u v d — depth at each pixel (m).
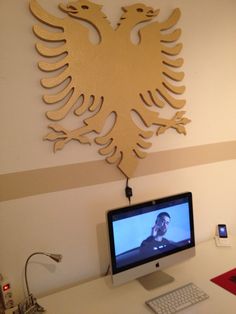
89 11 1.43
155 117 1.66
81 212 1.51
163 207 1.42
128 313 1.23
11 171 1.34
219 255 1.70
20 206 1.37
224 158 1.98
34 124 1.37
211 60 1.85
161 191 1.75
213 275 1.48
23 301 1.33
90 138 1.50
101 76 1.48
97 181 1.54
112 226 1.29
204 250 1.78
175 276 1.49
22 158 1.35
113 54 1.50
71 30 1.39
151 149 1.69
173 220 1.46
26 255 1.40
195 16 1.77
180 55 1.73
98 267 1.59
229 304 1.24
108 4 1.49
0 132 1.30
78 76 1.43
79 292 1.41
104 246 1.59
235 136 2.00
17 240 1.37
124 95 1.56
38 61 1.35
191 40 1.76
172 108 1.74
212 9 1.83
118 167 1.58
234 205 2.05
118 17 1.53
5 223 1.34
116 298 1.34
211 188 1.95
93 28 1.47
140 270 1.37
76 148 1.47
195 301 1.26
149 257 1.39
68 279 1.51
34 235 1.41
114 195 1.60
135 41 1.58
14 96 1.32
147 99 1.62
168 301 1.27
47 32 1.34
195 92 1.81
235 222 2.06
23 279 1.41
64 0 1.38
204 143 1.89
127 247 1.33
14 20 1.29
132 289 1.40
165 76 1.69
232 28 1.91
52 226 1.45
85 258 1.55
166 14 1.67
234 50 1.93
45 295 1.46
